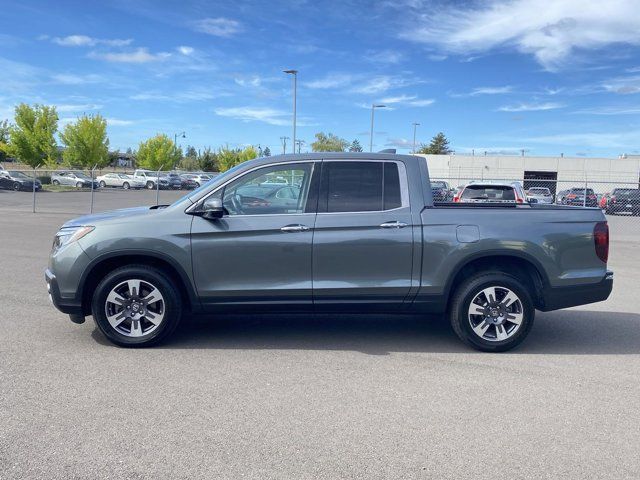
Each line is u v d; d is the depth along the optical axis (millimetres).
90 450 3461
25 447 3480
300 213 5457
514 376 4879
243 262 5395
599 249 5590
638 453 3531
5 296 7520
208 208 5270
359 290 5445
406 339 5980
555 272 5520
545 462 3406
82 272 5348
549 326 6629
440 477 3229
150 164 70625
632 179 52469
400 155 5621
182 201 5520
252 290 5422
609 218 24406
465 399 4348
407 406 4199
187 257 5363
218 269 5398
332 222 5406
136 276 5391
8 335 5797
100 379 4633
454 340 5969
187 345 5629
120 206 27703
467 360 5309
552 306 5621
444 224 5438
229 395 4355
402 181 5547
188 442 3586
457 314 5504
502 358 5387
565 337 6152
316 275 5434
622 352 5621
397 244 5410
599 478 3242
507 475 3256
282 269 5410
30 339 5680
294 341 5836
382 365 5117
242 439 3641
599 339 6082
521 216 5516
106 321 5410
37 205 27516
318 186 5504
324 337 6000
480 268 5664
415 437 3705
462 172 54250
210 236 5363
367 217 5430
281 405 4180
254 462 3357
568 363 5254
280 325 6457
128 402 4184
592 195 25875
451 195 24891
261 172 5516
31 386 4449
